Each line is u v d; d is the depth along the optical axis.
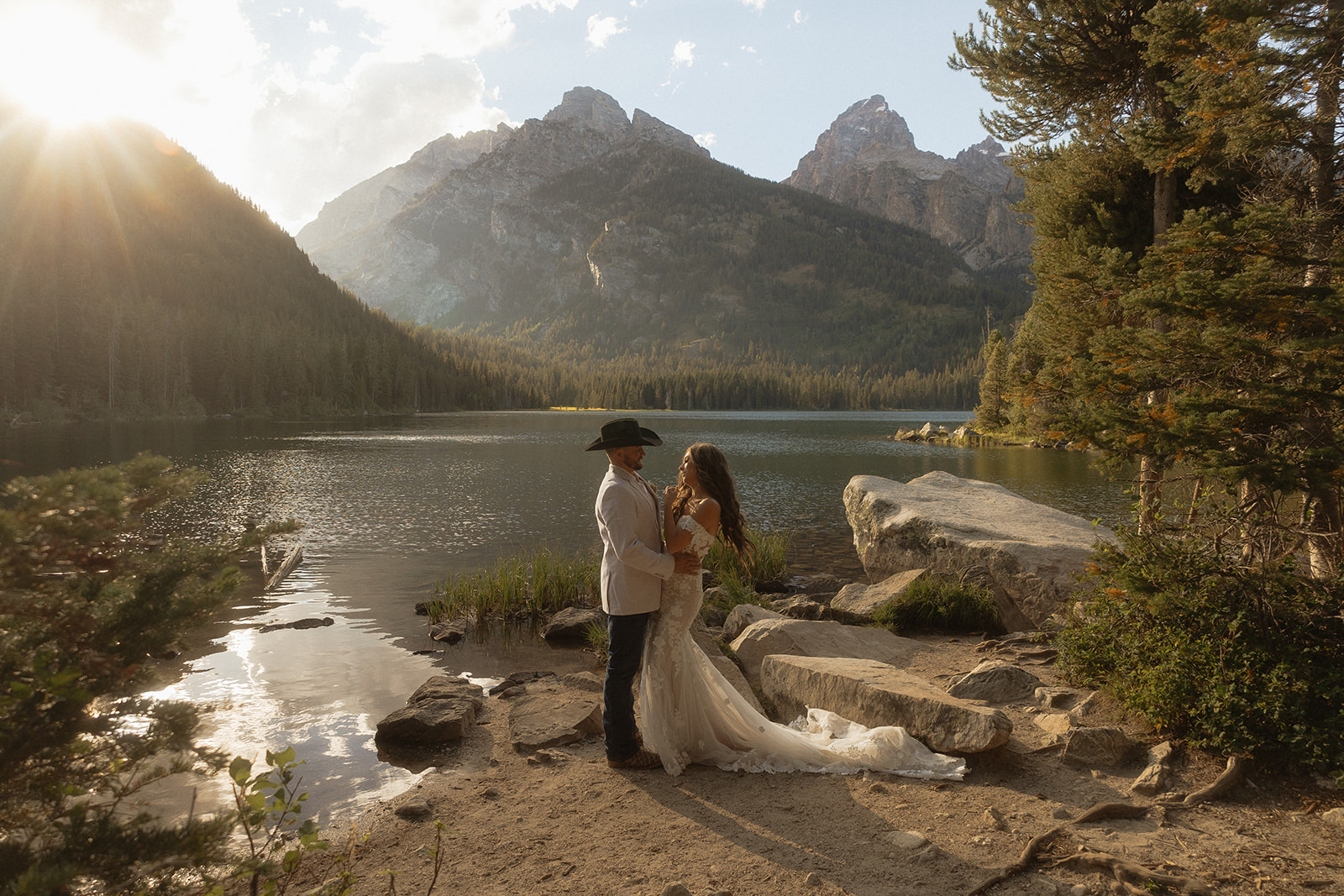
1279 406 4.33
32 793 1.86
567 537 16.17
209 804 3.93
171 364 102.31
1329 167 6.13
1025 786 3.68
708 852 3.11
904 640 6.89
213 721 5.43
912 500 9.94
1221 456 4.41
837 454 45.78
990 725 3.84
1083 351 5.94
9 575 1.86
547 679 6.54
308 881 3.03
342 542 15.45
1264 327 4.72
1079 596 6.24
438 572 12.41
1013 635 6.95
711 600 9.74
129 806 3.88
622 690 4.06
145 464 2.00
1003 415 58.53
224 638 8.23
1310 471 4.21
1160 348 4.88
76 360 90.44
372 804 3.94
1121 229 12.55
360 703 5.92
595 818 3.51
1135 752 4.01
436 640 8.22
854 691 4.54
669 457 41.97
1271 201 6.82
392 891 2.59
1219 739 3.82
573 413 157.88
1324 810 3.28
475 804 3.75
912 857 3.01
